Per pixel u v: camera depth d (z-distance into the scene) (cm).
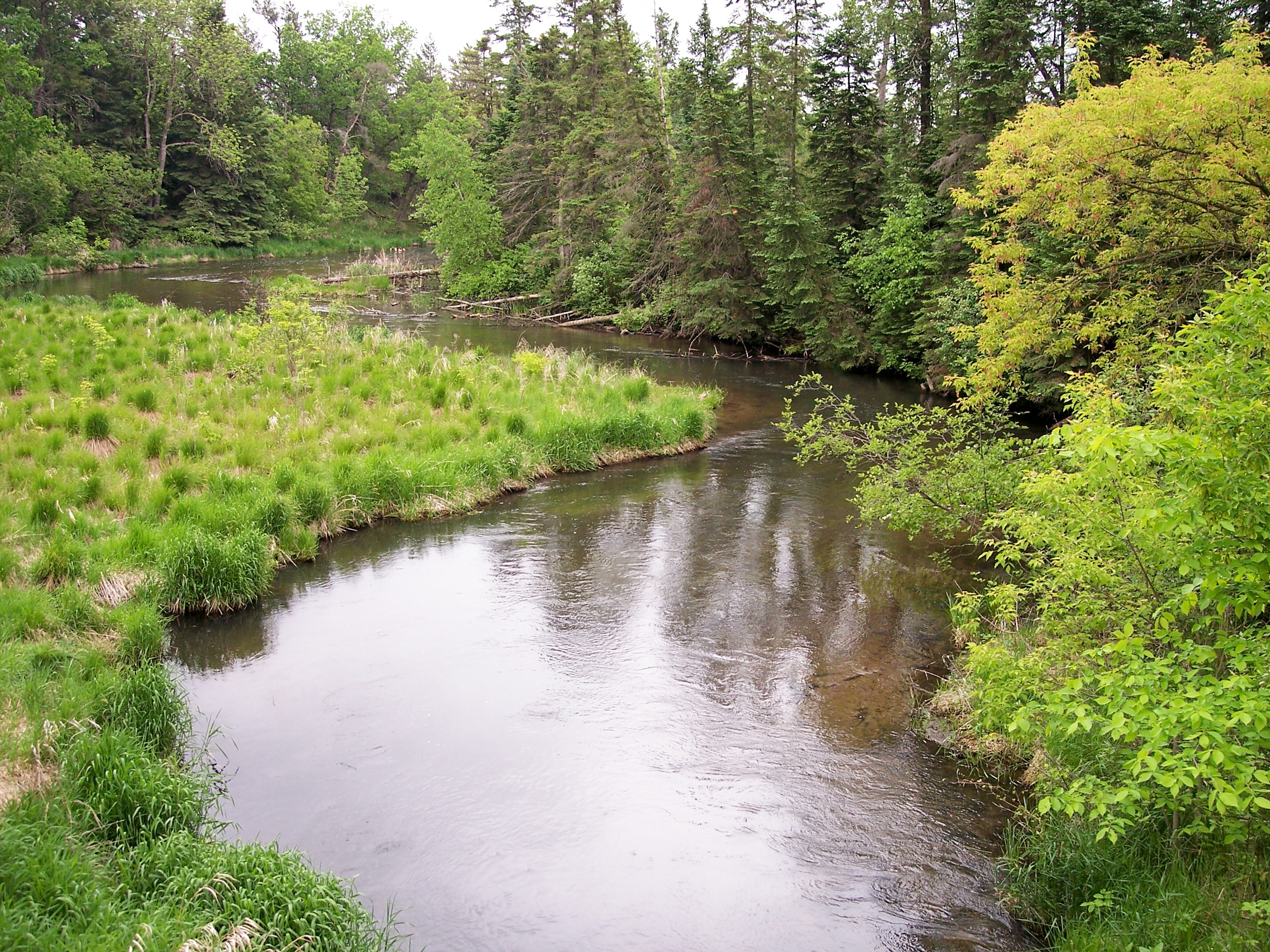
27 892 469
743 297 3108
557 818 662
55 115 5388
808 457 1246
